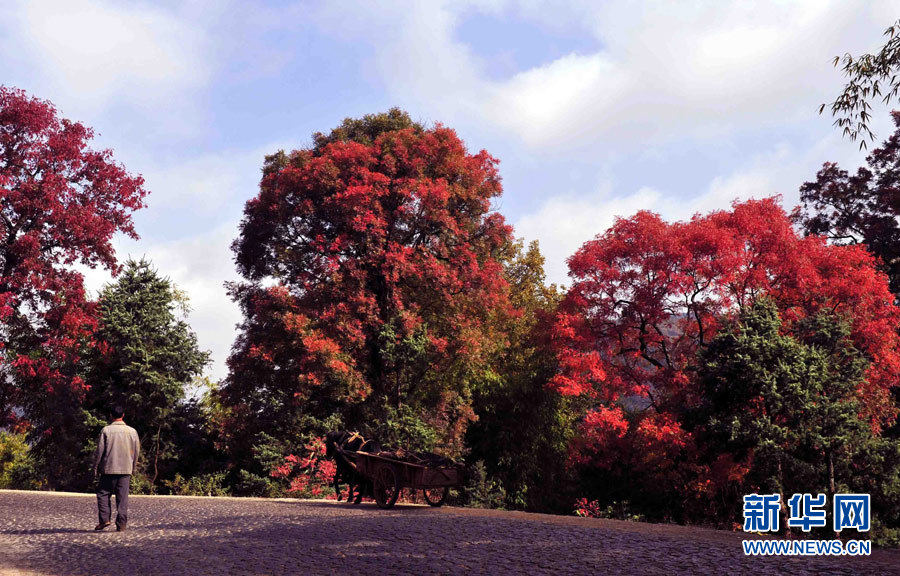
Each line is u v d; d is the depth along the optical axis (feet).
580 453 87.35
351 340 86.28
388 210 94.48
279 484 80.23
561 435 107.14
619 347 90.53
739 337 63.82
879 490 68.33
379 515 43.14
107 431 37.63
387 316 92.43
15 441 123.44
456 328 94.79
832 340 67.41
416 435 82.07
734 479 73.46
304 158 95.76
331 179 92.17
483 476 90.43
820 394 64.08
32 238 82.02
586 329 88.17
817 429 61.46
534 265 127.65
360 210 87.71
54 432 92.22
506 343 105.19
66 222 86.02
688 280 79.56
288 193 94.94
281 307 90.68
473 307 101.60
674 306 84.12
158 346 94.12
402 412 85.25
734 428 61.46
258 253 99.40
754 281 79.05
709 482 75.41
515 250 122.01
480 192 100.48
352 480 53.21
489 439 106.11
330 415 86.63
